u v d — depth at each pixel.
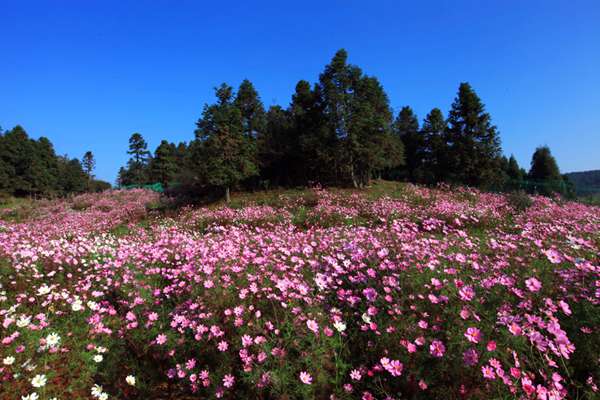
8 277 5.25
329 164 27.75
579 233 7.42
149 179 57.12
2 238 8.53
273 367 2.72
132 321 3.91
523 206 13.61
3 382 2.98
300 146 29.17
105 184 74.81
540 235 7.04
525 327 2.73
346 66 27.12
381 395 2.66
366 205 14.76
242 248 6.84
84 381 3.21
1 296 4.55
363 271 4.31
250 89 31.20
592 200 18.53
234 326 3.38
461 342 2.62
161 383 3.24
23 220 20.47
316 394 2.65
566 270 3.93
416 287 3.61
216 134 25.73
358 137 26.66
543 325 2.67
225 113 26.34
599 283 3.32
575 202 16.06
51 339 3.36
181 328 3.53
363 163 27.72
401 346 2.87
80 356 3.43
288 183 31.34
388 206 13.44
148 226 15.38
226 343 3.14
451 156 29.86
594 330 2.95
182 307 3.98
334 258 4.88
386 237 6.29
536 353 2.75
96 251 6.69
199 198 28.03
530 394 2.24
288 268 4.80
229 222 13.41
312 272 4.63
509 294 3.60
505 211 12.70
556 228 7.68
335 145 26.97
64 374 3.27
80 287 5.03
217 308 3.73
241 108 30.66
